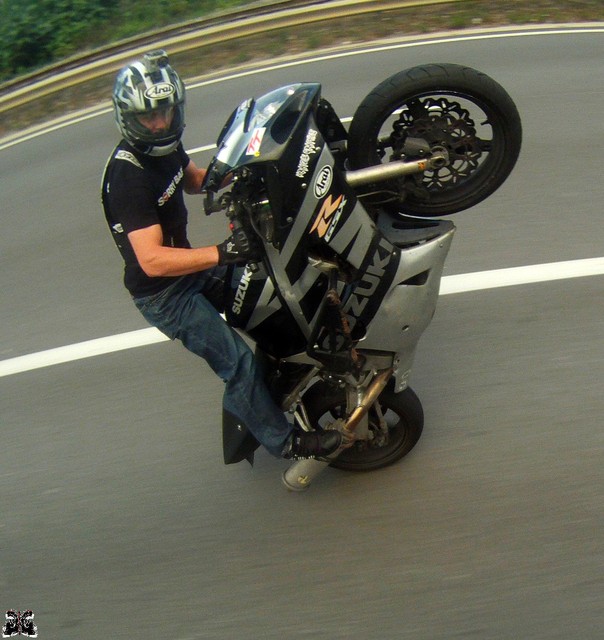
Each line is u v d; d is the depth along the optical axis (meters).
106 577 3.61
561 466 3.68
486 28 10.47
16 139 10.41
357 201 3.10
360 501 3.72
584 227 5.53
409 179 3.29
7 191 8.47
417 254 3.24
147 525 3.83
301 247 3.05
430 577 3.29
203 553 3.63
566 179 6.25
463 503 3.59
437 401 4.18
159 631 3.31
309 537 3.59
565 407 4.01
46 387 4.93
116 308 5.62
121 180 3.08
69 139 9.81
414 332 3.38
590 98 7.88
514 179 6.35
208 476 4.05
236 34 11.47
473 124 3.26
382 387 3.48
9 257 6.77
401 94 3.13
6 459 4.43
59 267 6.39
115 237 3.33
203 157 7.74
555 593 3.14
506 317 4.71
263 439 3.50
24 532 3.93
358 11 11.34
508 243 5.45
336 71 9.67
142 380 4.80
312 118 2.94
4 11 14.45
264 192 2.99
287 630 3.21
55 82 11.50
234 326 3.43
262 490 3.91
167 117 2.97
